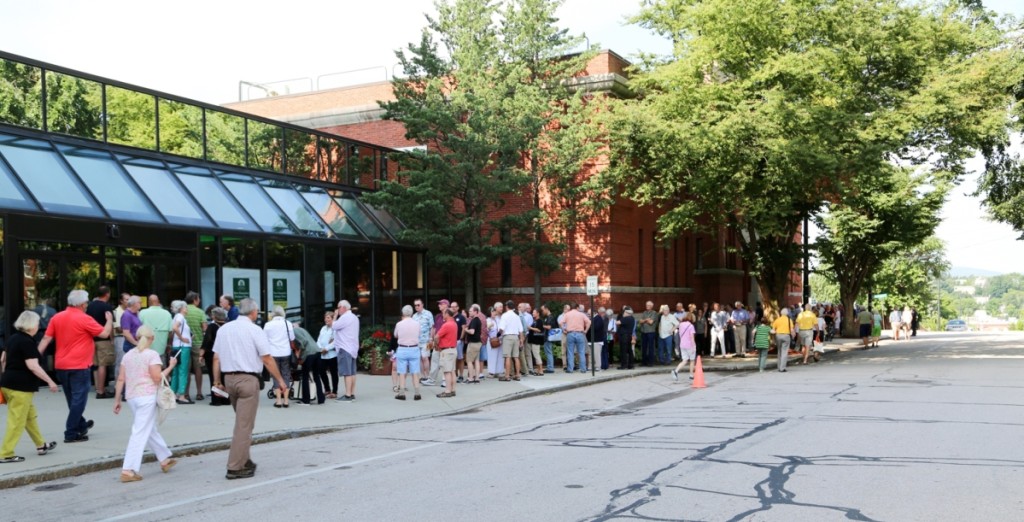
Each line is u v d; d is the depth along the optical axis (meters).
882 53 27.33
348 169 27.42
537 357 22.72
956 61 28.64
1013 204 33.94
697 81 27.23
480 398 17.14
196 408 14.50
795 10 25.72
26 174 16.80
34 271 16.11
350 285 24.91
